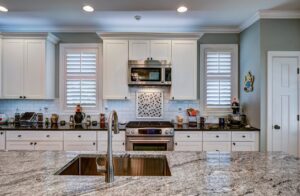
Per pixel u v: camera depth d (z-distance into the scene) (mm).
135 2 2818
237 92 4145
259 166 1521
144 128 3436
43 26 4004
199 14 3408
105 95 3787
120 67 3779
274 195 1067
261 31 3318
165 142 3432
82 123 3936
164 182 1224
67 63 4090
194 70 3793
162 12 3322
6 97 3719
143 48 3779
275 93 3316
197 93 4160
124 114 4125
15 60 3719
